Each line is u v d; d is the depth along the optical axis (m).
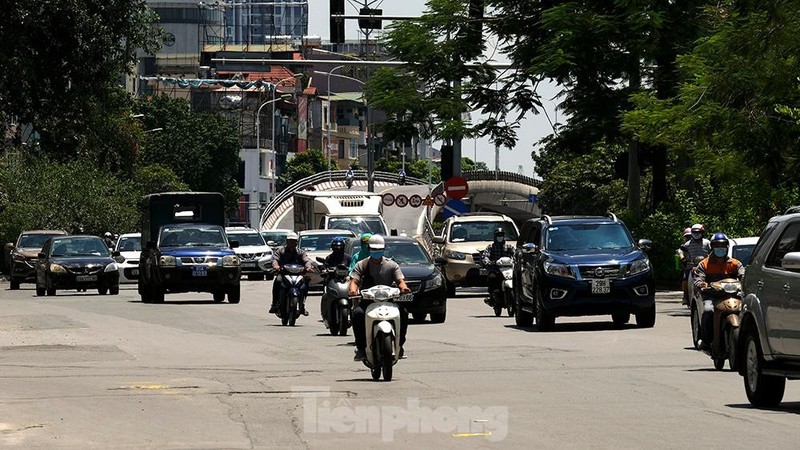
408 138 76.44
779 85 50.59
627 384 26.22
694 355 33.19
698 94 54.09
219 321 48.22
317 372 29.14
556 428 19.66
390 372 26.92
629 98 59.41
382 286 27.97
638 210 68.94
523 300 45.25
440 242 68.00
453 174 76.81
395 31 75.81
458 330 43.38
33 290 81.56
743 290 24.09
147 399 23.67
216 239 63.19
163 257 60.81
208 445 18.00
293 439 18.56
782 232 23.41
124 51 84.50
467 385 26.05
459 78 75.31
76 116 85.31
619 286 42.34
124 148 128.62
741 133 52.00
